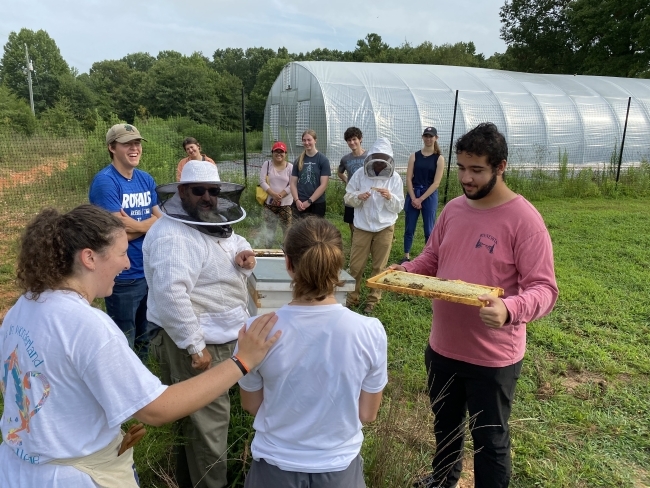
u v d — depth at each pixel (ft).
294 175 21.62
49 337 4.58
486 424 7.79
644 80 65.31
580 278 21.71
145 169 36.96
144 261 8.19
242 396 5.90
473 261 7.72
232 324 8.51
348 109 48.60
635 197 43.75
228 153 77.36
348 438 5.50
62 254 4.76
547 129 52.13
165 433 8.59
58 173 37.58
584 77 63.41
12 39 215.92
